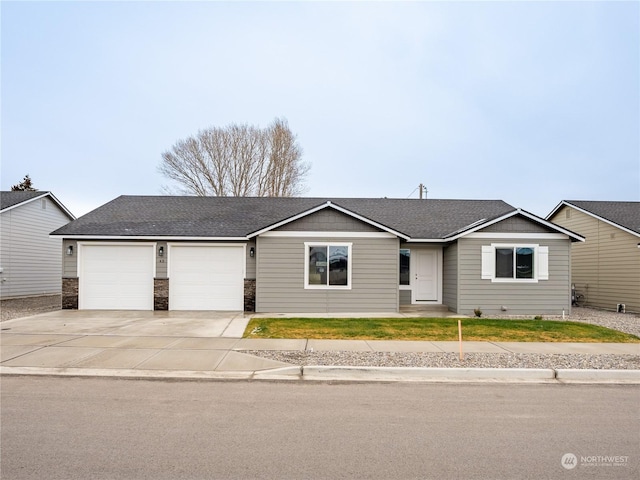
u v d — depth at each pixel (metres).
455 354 8.98
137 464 4.10
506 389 6.94
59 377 7.20
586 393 6.75
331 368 7.71
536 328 12.07
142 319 13.47
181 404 5.93
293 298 15.37
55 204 24.53
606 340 10.63
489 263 15.48
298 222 15.46
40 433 4.84
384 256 15.52
